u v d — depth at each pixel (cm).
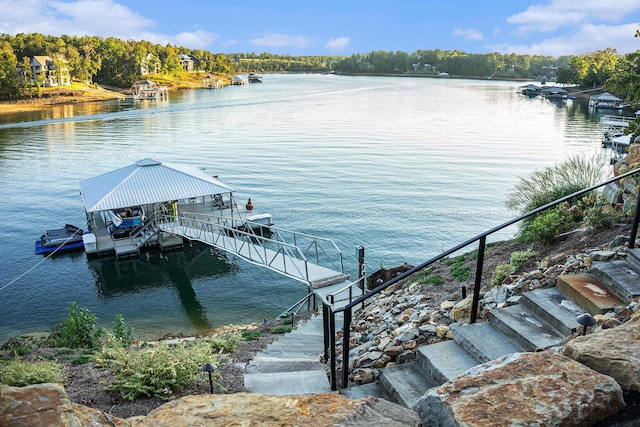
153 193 3100
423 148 6009
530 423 248
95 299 2394
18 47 14175
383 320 1062
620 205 970
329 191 4194
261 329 1531
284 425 284
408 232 3181
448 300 949
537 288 693
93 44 16000
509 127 7638
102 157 5816
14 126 8250
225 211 3684
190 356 752
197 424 295
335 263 2738
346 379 573
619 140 4988
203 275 2653
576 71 15175
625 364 292
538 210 529
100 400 668
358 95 14088
